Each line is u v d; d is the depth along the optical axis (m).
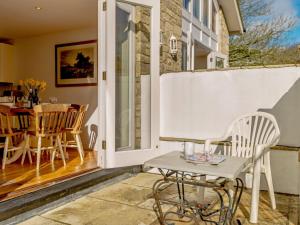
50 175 3.46
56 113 3.94
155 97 4.15
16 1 4.29
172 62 4.93
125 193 3.26
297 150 3.28
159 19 4.18
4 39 6.77
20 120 4.79
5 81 6.56
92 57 5.70
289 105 3.38
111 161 3.75
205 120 3.91
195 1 6.71
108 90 3.72
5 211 2.44
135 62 4.08
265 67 3.50
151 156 4.12
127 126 4.00
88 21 5.32
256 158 2.53
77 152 5.35
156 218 2.58
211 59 7.50
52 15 4.97
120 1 3.84
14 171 3.67
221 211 2.17
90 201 3.01
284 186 3.34
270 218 2.60
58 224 2.46
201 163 2.19
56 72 6.15
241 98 3.66
